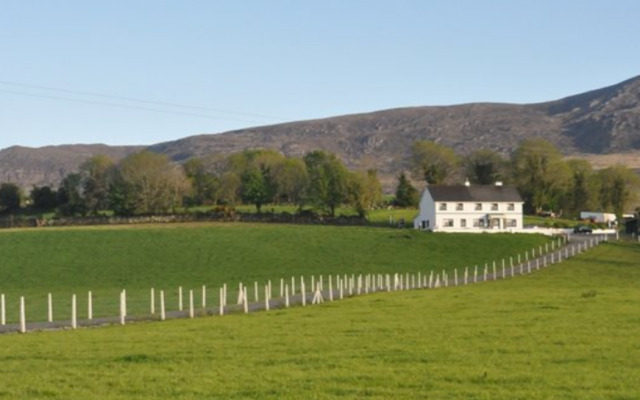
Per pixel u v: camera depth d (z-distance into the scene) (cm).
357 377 2633
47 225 16438
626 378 2547
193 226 15700
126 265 10962
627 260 11000
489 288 7675
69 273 10275
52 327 4853
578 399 2278
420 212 17225
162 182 19838
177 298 7531
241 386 2528
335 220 17150
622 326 3756
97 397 2412
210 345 3434
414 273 10462
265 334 3781
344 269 10794
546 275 9675
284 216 17375
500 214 16825
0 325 5062
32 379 2716
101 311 6181
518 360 2897
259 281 9606
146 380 2661
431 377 2612
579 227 16238
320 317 4569
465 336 3522
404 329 3812
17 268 10600
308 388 2481
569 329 3672
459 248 12850
